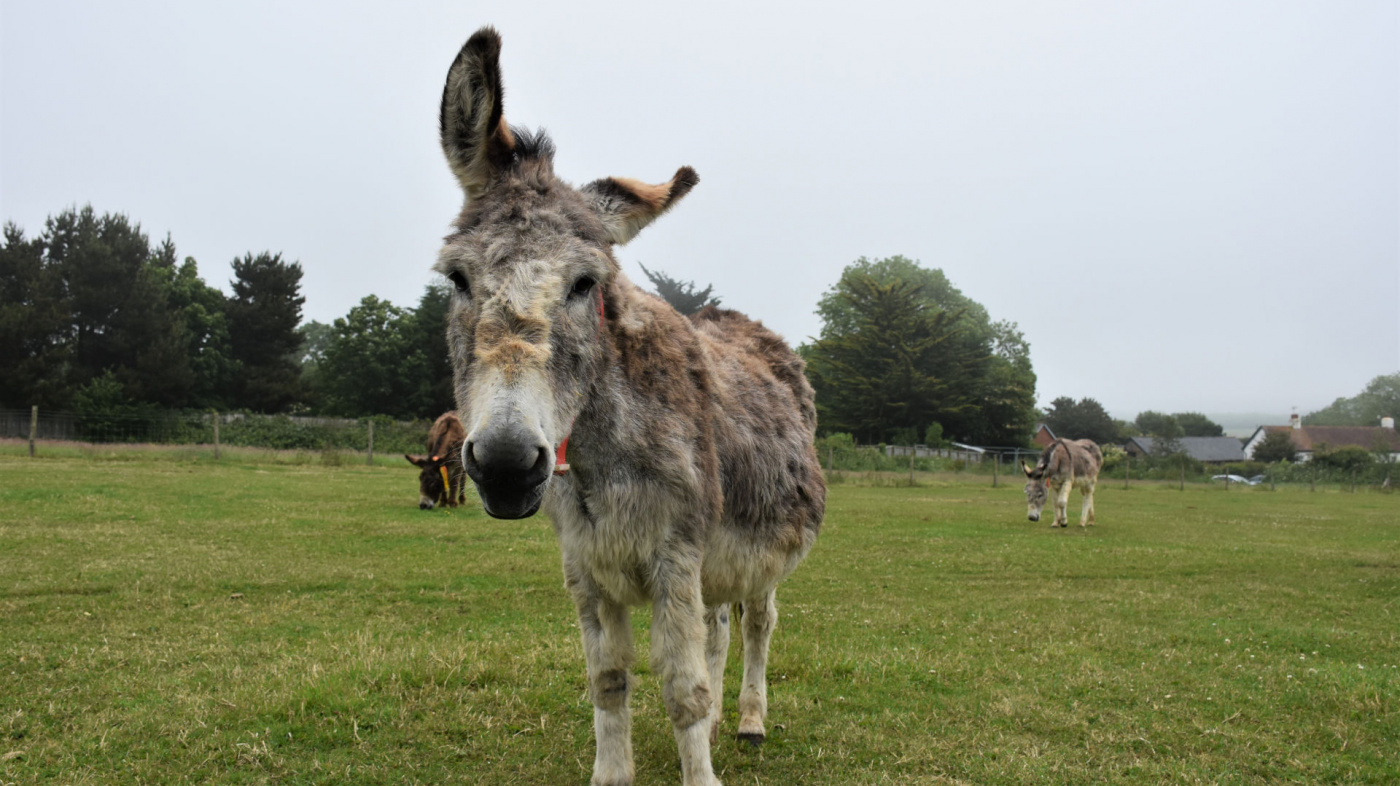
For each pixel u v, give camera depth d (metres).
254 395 48.91
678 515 2.87
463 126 2.73
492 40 2.67
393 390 51.19
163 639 5.41
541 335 2.38
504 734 3.90
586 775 3.51
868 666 5.13
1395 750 4.00
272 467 22.95
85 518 10.74
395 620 6.23
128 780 3.34
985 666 5.30
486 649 5.14
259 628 5.79
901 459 38.09
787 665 5.12
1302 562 10.80
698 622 2.92
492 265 2.46
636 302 3.20
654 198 2.97
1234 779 3.65
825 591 8.05
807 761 3.76
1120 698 4.69
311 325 88.25
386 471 23.19
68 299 41.78
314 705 4.11
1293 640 6.28
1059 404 86.25
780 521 3.65
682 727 2.91
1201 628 6.64
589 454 2.79
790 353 4.80
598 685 3.13
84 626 5.66
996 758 3.80
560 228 2.56
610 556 2.88
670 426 2.91
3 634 5.41
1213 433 98.69
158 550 8.62
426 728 3.92
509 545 9.95
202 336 48.66
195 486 15.77
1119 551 11.59
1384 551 12.19
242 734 3.78
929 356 56.72
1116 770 3.68
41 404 39.00
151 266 49.38
